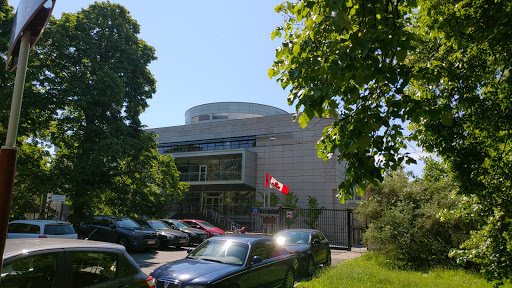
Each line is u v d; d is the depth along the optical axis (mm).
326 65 3674
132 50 21172
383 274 9852
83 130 19281
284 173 34531
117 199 19953
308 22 4020
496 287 5594
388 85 4277
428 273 10906
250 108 46812
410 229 12953
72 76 18781
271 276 7465
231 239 7613
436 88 5824
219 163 36562
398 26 3650
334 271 10000
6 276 3285
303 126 4363
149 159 20984
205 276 5980
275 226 28750
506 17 4777
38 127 18750
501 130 5559
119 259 4473
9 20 17875
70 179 17672
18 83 2131
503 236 5324
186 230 19312
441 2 5363
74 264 3920
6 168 1926
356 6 3867
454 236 12391
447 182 8016
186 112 51656
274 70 4699
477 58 5578
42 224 11359
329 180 32625
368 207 17094
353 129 3693
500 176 5434
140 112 21906
